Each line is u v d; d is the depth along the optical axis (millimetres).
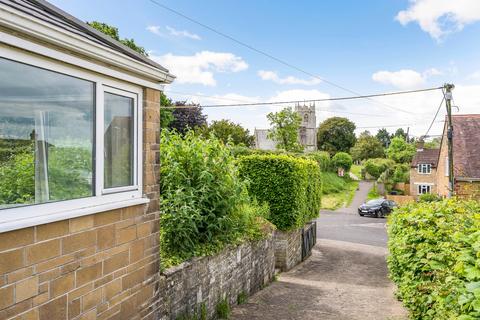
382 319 6254
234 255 7016
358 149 64750
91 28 3738
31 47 2572
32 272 2641
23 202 2617
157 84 4141
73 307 3008
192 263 5309
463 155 20453
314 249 16656
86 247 3162
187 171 6270
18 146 2580
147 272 4062
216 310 6156
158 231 4262
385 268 13227
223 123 42844
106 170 3469
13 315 2494
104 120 3422
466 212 5727
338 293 8555
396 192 41344
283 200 11750
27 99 2645
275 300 7617
